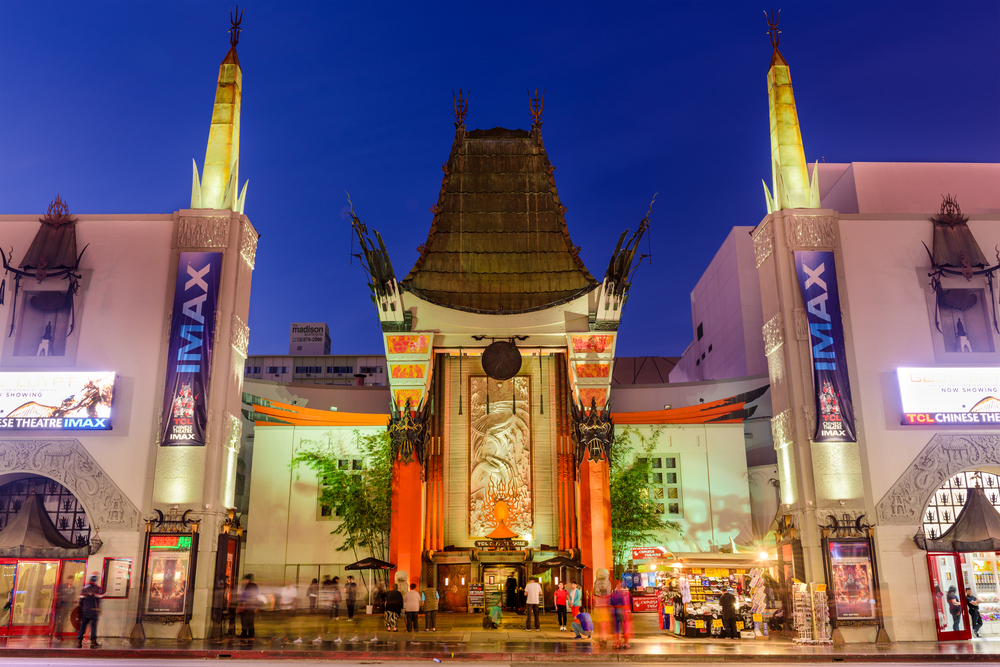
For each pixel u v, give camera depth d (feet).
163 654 74.74
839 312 100.12
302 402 170.91
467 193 145.07
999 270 102.58
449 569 133.59
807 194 107.45
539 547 133.28
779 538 99.91
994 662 74.33
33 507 93.09
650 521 144.36
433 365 138.62
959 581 92.68
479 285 139.03
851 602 89.40
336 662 70.13
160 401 96.43
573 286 138.72
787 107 111.34
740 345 196.24
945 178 146.30
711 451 150.92
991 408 97.71
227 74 111.65
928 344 100.22
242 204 107.76
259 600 90.99
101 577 90.33
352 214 131.75
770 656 74.54
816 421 96.22
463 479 137.18
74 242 101.35
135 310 99.71
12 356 97.25
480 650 77.87
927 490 95.09
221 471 95.66
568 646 81.35
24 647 77.92
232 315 100.17
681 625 94.63
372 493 141.90
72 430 95.20
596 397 131.34
